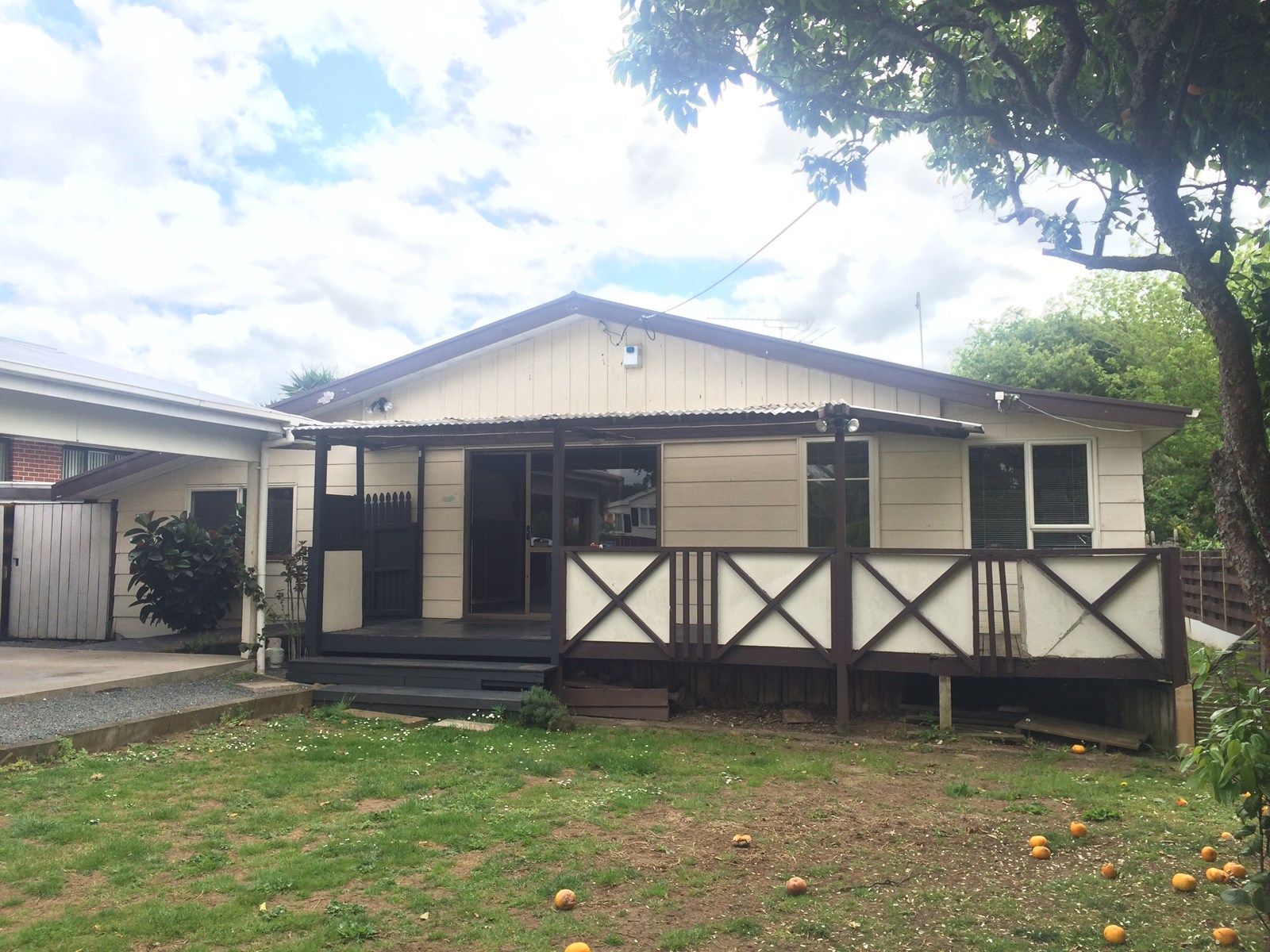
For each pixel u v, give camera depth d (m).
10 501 13.80
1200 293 3.82
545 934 4.00
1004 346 30.14
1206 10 4.27
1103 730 8.31
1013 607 9.22
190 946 3.83
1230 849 5.17
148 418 9.27
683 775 6.96
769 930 4.07
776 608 8.82
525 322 11.51
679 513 11.07
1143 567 8.06
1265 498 3.46
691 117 6.34
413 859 4.86
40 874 4.58
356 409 12.38
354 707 9.33
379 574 11.48
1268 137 5.01
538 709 8.62
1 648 12.07
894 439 10.32
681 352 11.07
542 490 11.84
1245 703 3.28
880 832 5.53
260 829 5.40
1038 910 4.29
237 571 12.03
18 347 9.28
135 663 10.27
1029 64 6.21
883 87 6.52
